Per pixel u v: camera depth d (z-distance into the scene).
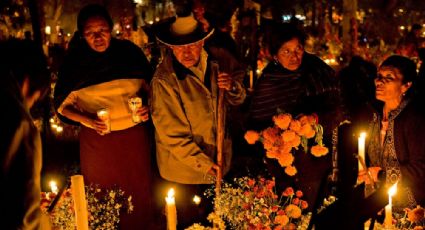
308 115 3.93
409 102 3.94
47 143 7.42
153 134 4.98
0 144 2.53
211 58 4.64
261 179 3.99
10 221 2.57
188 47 4.37
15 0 8.52
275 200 3.88
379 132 4.14
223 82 4.47
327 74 4.45
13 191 2.58
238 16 11.95
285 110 4.43
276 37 4.38
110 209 4.36
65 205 4.03
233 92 4.78
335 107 4.39
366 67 5.54
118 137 4.72
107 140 4.71
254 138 3.97
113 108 4.65
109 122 4.59
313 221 2.73
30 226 2.66
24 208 2.61
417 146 3.88
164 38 4.37
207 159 4.54
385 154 4.07
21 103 2.65
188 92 4.50
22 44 2.83
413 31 10.84
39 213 2.72
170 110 4.51
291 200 3.85
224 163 4.79
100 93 4.60
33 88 2.83
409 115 3.90
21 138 2.60
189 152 4.52
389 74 3.91
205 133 4.59
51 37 14.36
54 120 7.88
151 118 4.85
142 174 4.85
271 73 4.50
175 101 4.49
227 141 4.82
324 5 18.95
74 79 4.59
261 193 3.85
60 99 4.62
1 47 2.80
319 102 4.38
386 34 18.00
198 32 4.36
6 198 2.57
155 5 20.31
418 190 3.93
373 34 17.84
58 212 3.99
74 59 4.63
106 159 4.74
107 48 4.64
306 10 19.25
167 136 4.53
